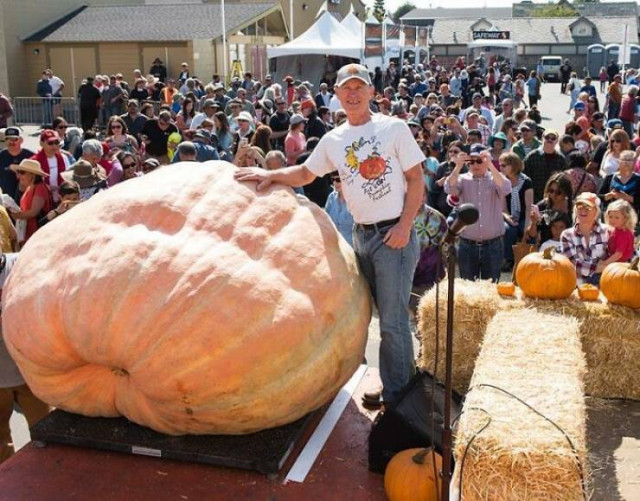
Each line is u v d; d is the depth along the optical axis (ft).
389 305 13.17
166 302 11.19
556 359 14.60
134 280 11.30
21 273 12.34
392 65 99.76
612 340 19.27
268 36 113.29
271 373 11.37
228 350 11.11
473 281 22.98
